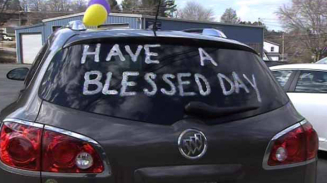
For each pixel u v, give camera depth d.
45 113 2.22
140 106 2.25
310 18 59.00
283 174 2.38
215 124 2.28
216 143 2.23
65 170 2.11
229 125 2.31
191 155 2.19
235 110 2.37
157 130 2.18
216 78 2.50
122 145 2.13
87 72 2.36
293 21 60.69
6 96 14.49
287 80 6.39
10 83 19.95
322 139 5.88
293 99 6.16
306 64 6.39
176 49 2.55
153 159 2.15
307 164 2.49
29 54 43.56
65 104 2.24
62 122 2.16
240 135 2.29
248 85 2.57
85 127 2.14
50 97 2.29
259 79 2.66
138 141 2.14
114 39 2.50
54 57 2.48
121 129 2.16
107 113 2.21
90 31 2.69
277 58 62.78
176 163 2.17
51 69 2.43
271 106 2.53
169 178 2.15
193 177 2.18
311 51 60.19
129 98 2.28
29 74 3.57
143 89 2.32
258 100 2.52
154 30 2.83
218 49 2.67
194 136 2.20
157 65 2.44
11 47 59.59
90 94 2.27
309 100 6.00
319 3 58.03
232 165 2.27
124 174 2.13
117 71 2.38
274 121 2.44
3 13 69.75
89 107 2.22
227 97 2.44
